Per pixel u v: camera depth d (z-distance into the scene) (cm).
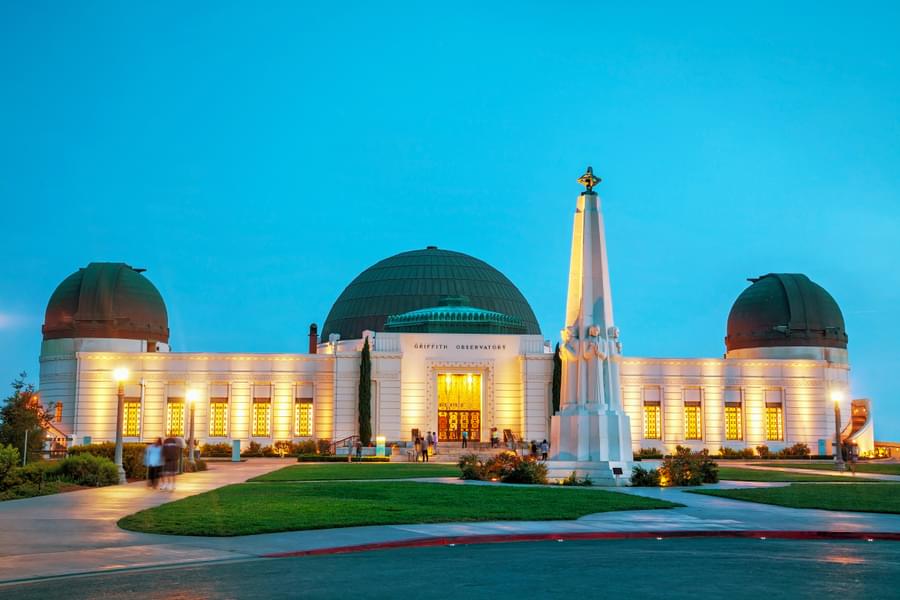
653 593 1434
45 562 1677
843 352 8475
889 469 5584
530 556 1806
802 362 8094
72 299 8062
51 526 2197
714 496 3262
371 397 7569
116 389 7550
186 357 7638
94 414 7506
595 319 4081
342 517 2309
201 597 1384
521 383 7694
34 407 5928
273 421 7650
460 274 9244
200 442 7556
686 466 3922
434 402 7694
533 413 7625
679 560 1769
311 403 7694
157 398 7588
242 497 2923
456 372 7775
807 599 1397
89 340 7938
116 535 2025
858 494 3309
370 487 3450
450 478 4212
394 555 1812
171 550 1817
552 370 7675
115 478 3875
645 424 7888
